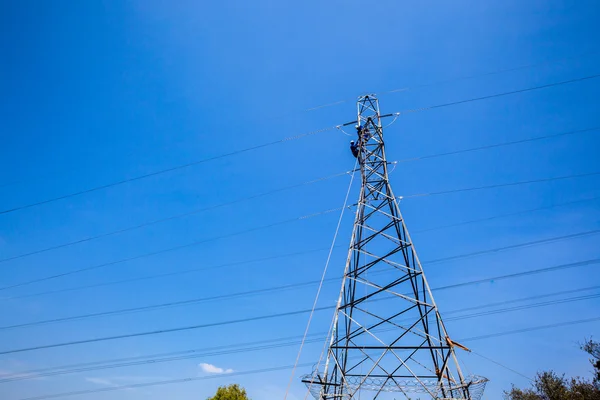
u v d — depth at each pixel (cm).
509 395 4222
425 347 1777
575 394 3650
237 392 4628
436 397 1616
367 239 2294
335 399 1781
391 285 2084
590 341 3538
